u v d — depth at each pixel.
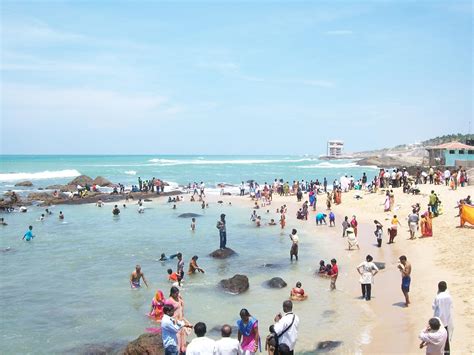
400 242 26.95
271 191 51.31
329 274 20.38
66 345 13.50
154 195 58.09
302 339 13.27
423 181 50.97
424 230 26.91
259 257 25.08
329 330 13.92
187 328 12.26
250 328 9.88
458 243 23.70
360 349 12.35
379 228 26.56
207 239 30.56
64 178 88.44
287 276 20.92
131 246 28.17
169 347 10.27
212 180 84.31
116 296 18.20
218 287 19.19
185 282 20.12
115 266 23.11
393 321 14.36
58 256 25.38
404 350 12.07
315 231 33.16
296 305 16.55
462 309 14.17
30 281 20.39
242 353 9.73
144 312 16.38
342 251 25.97
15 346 13.45
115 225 36.75
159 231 33.84
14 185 72.12
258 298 17.67
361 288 17.78
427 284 17.81
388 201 37.09
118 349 13.15
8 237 31.25
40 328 14.89
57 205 50.34
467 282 17.00
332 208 43.16
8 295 18.36
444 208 33.00
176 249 27.30
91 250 26.97
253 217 38.66
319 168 125.38
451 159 64.69
